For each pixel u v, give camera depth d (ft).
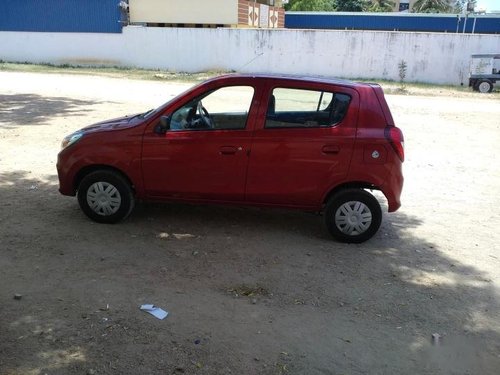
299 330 12.89
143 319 12.99
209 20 107.24
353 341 12.55
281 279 15.58
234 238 18.61
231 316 13.37
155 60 105.29
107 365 11.10
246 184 18.29
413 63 97.91
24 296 13.87
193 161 18.24
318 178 17.93
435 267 17.04
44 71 91.20
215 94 18.33
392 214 22.40
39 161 28.45
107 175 18.78
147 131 18.45
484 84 86.53
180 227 19.43
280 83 17.97
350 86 17.95
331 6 214.90
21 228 18.62
